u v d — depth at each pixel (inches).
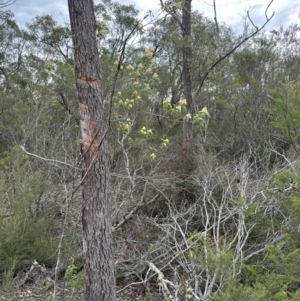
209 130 353.7
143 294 181.3
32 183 211.2
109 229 118.6
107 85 242.1
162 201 236.8
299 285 154.2
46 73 393.1
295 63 482.3
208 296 127.0
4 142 358.0
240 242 167.2
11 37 696.4
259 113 356.2
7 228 184.4
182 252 155.2
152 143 279.4
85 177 114.2
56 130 305.0
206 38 284.5
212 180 224.5
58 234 211.3
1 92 444.8
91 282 117.3
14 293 149.5
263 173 238.1
